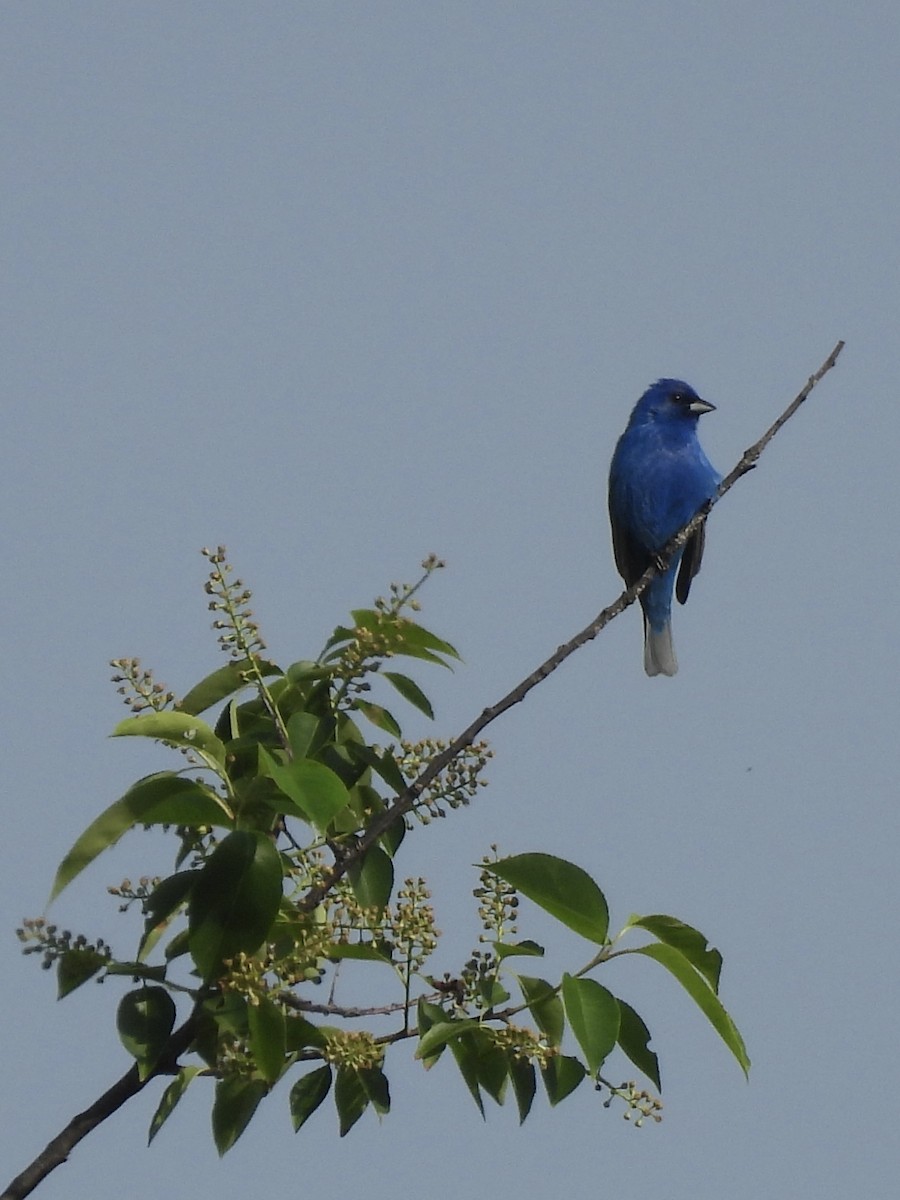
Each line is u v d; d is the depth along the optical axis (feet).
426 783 26.86
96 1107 23.91
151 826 26.53
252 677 28.40
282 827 27.63
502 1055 26.27
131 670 26.22
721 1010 25.23
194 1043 25.29
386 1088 26.09
